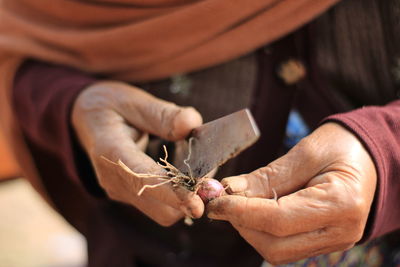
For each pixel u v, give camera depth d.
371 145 0.88
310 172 0.88
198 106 1.07
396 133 0.90
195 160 0.91
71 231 1.99
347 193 0.86
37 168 1.18
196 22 1.01
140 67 1.07
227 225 1.08
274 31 1.01
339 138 0.89
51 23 1.11
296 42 1.04
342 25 1.03
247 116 0.87
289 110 1.06
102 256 1.17
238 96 1.06
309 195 0.86
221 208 0.87
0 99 1.16
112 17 1.06
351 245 0.88
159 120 0.94
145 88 1.09
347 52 1.04
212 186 0.88
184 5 1.02
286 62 1.04
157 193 0.88
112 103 0.97
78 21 1.09
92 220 1.21
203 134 0.91
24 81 1.11
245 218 0.86
